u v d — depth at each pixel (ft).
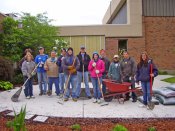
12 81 56.44
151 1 89.20
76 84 39.73
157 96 39.34
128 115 31.42
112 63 39.73
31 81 41.55
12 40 61.82
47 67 43.09
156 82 63.77
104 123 27.58
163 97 37.63
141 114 31.91
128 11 89.15
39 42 65.62
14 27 64.03
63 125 26.84
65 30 87.45
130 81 39.19
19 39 62.64
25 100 40.09
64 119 29.19
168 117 30.37
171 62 89.20
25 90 41.39
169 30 89.35
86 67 40.70
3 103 37.63
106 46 88.07
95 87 38.60
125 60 39.40
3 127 25.18
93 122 28.04
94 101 38.55
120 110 33.96
